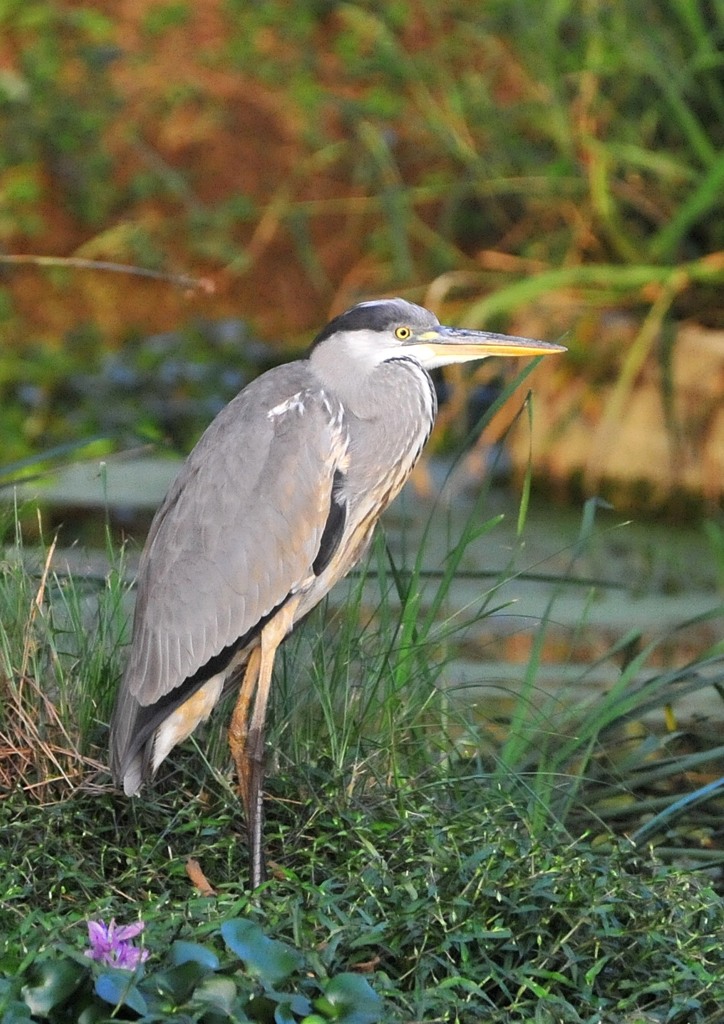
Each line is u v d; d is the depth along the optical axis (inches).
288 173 831.1
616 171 694.5
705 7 691.4
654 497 640.4
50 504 602.2
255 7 895.1
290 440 348.2
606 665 472.7
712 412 627.2
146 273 413.1
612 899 283.6
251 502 343.9
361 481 365.7
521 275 703.1
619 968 280.4
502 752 369.7
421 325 374.6
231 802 335.9
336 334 368.8
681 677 382.6
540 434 660.1
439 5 857.5
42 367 741.9
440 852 295.1
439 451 671.8
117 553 471.8
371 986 253.4
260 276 804.0
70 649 369.7
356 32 878.4
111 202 824.9
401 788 333.4
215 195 828.0
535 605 518.9
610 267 653.9
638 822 381.4
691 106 684.7
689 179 670.5
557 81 705.6
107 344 769.6
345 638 365.7
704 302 660.7
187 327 781.9
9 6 887.7
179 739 340.8
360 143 821.2
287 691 365.4
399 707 364.2
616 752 413.1
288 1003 239.9
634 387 643.5
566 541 594.2
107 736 345.4
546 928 281.9
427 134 800.9
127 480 641.0
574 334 658.2
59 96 853.8
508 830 314.0
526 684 378.3
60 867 297.6
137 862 304.7
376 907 282.8
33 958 245.1
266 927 270.5
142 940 247.4
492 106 749.9
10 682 336.2
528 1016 264.5
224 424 352.5
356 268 776.3
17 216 810.2
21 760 332.8
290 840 327.9
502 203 751.7
